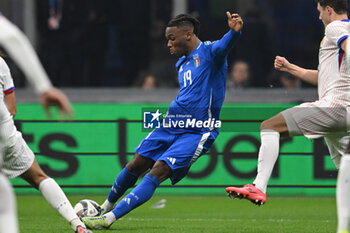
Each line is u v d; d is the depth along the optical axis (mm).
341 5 16969
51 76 34500
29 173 15703
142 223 20953
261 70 34625
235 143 29438
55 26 34344
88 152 29594
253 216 23656
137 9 34656
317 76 18453
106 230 18469
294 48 35062
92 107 29609
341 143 17172
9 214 10625
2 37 9828
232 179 29562
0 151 11773
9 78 16375
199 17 34562
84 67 34656
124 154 29594
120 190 19516
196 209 25781
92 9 34469
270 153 16750
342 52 16469
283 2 34875
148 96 33594
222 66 18203
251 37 34781
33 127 29469
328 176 29766
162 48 34906
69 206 15734
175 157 17938
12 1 33656
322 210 25641
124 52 34750
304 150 29703
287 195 29812
